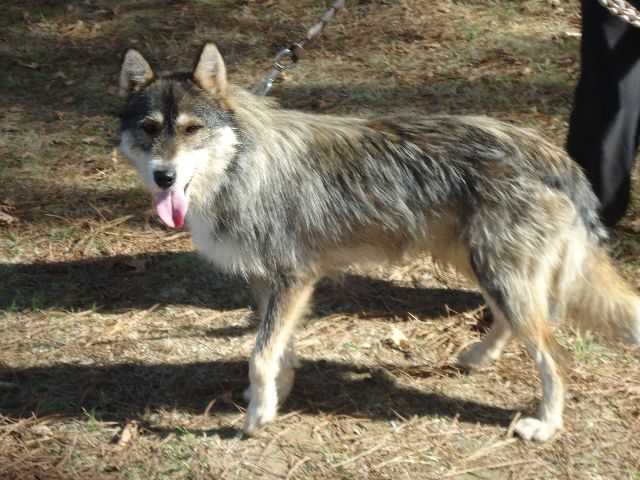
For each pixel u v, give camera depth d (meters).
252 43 11.12
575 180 5.10
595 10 5.67
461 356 5.78
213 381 5.62
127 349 5.93
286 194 5.15
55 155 8.65
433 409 5.39
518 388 5.59
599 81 5.84
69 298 6.52
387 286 6.78
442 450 5.01
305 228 5.18
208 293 6.66
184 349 5.95
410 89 9.88
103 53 11.02
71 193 7.99
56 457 4.89
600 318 5.28
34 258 7.02
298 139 5.22
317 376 5.70
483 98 9.62
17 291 6.57
